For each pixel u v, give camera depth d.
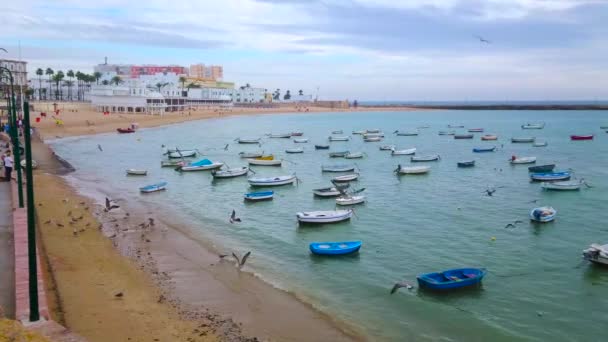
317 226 44.81
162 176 72.56
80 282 27.50
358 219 47.44
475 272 31.05
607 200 55.66
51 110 181.25
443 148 114.00
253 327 23.98
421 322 25.80
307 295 28.83
